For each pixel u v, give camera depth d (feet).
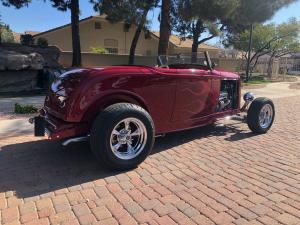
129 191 12.53
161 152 17.20
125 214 10.85
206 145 18.60
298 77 98.84
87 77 14.08
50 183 13.17
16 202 11.59
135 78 14.98
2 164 15.16
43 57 48.55
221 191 12.63
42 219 10.51
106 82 14.26
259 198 12.10
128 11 52.49
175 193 12.41
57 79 15.93
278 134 21.49
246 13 59.41
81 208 11.21
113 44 107.34
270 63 93.09
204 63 19.83
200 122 18.88
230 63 92.48
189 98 17.67
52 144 18.10
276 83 69.00
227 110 21.11
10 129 21.56
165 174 14.24
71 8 56.80
